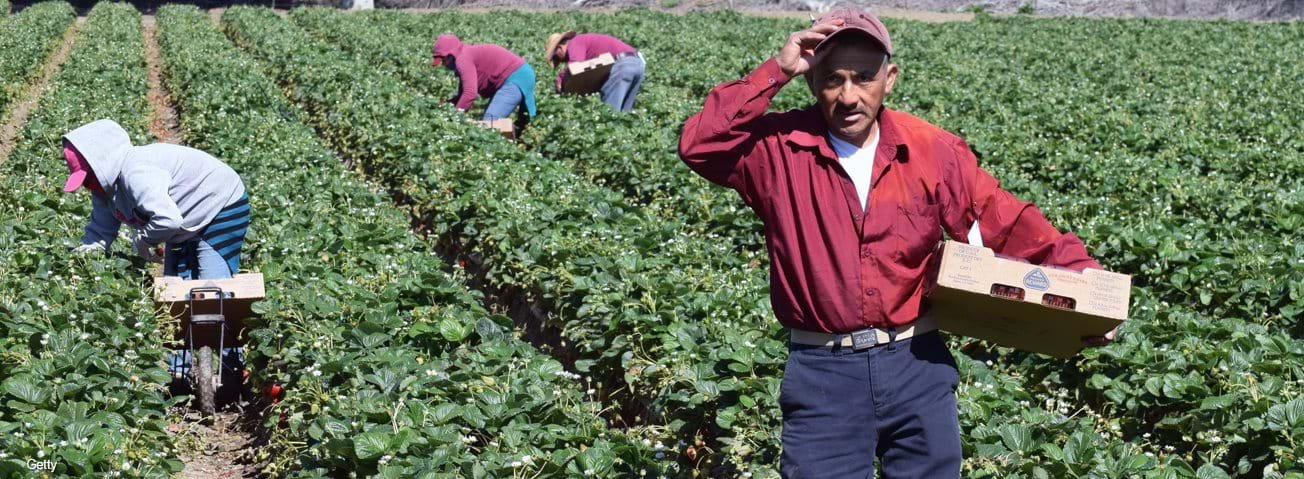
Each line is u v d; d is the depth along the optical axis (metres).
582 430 5.88
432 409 5.92
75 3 49.25
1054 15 43.31
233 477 6.74
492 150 13.30
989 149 14.41
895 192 3.89
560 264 8.84
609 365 7.24
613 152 13.33
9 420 5.97
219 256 7.91
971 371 6.63
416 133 14.06
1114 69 23.66
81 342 6.83
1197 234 9.76
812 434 4.05
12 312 7.25
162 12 41.03
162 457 6.04
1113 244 9.65
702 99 20.55
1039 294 3.89
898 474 4.07
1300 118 16.75
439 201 11.25
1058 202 11.59
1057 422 6.10
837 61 3.81
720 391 6.18
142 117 17.20
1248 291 8.44
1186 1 42.47
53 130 14.69
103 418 5.96
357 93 17.78
